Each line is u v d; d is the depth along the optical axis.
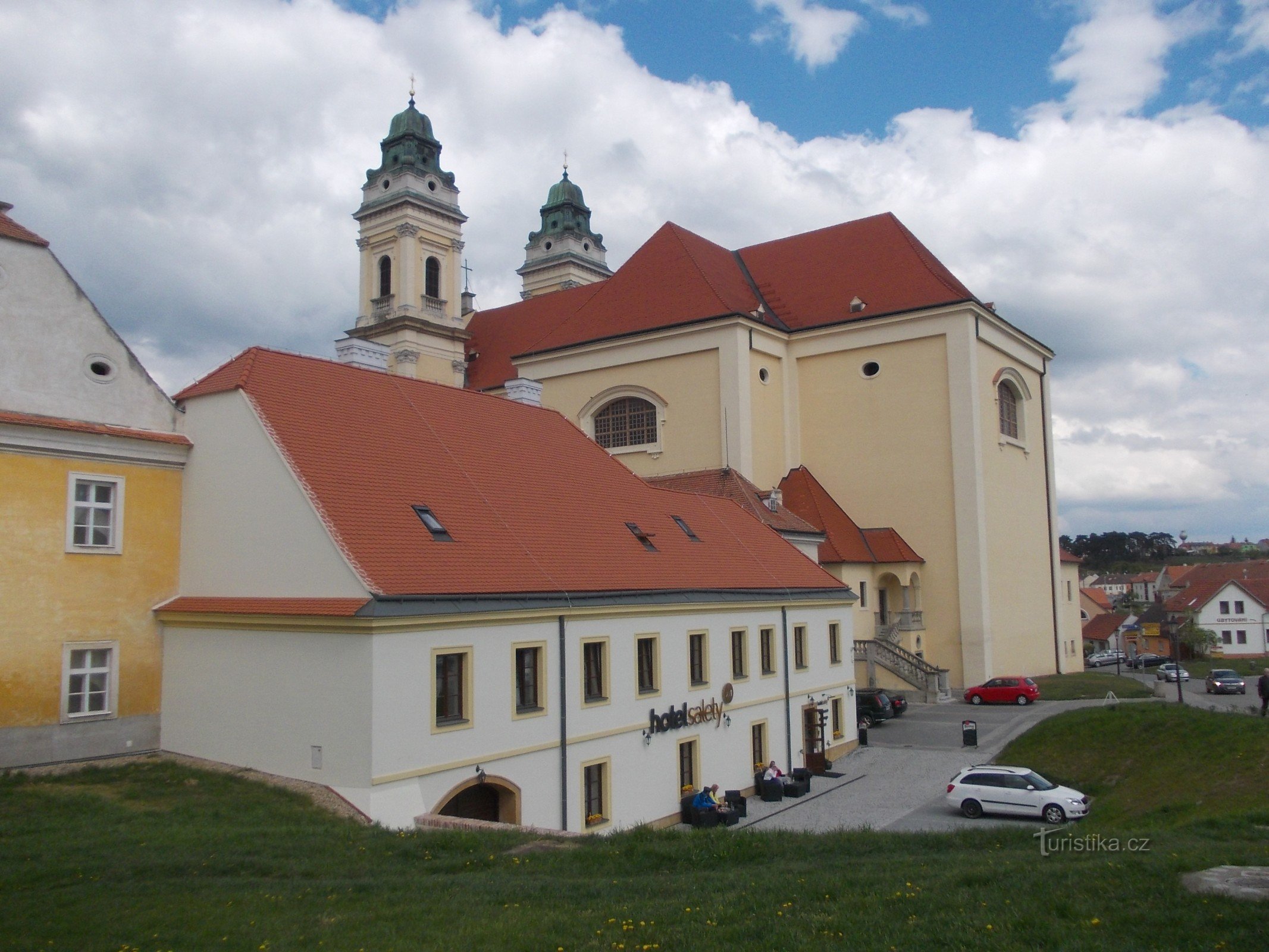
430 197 76.00
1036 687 47.91
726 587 30.56
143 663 22.73
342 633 19.62
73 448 21.75
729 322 53.38
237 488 22.67
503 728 21.89
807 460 57.00
